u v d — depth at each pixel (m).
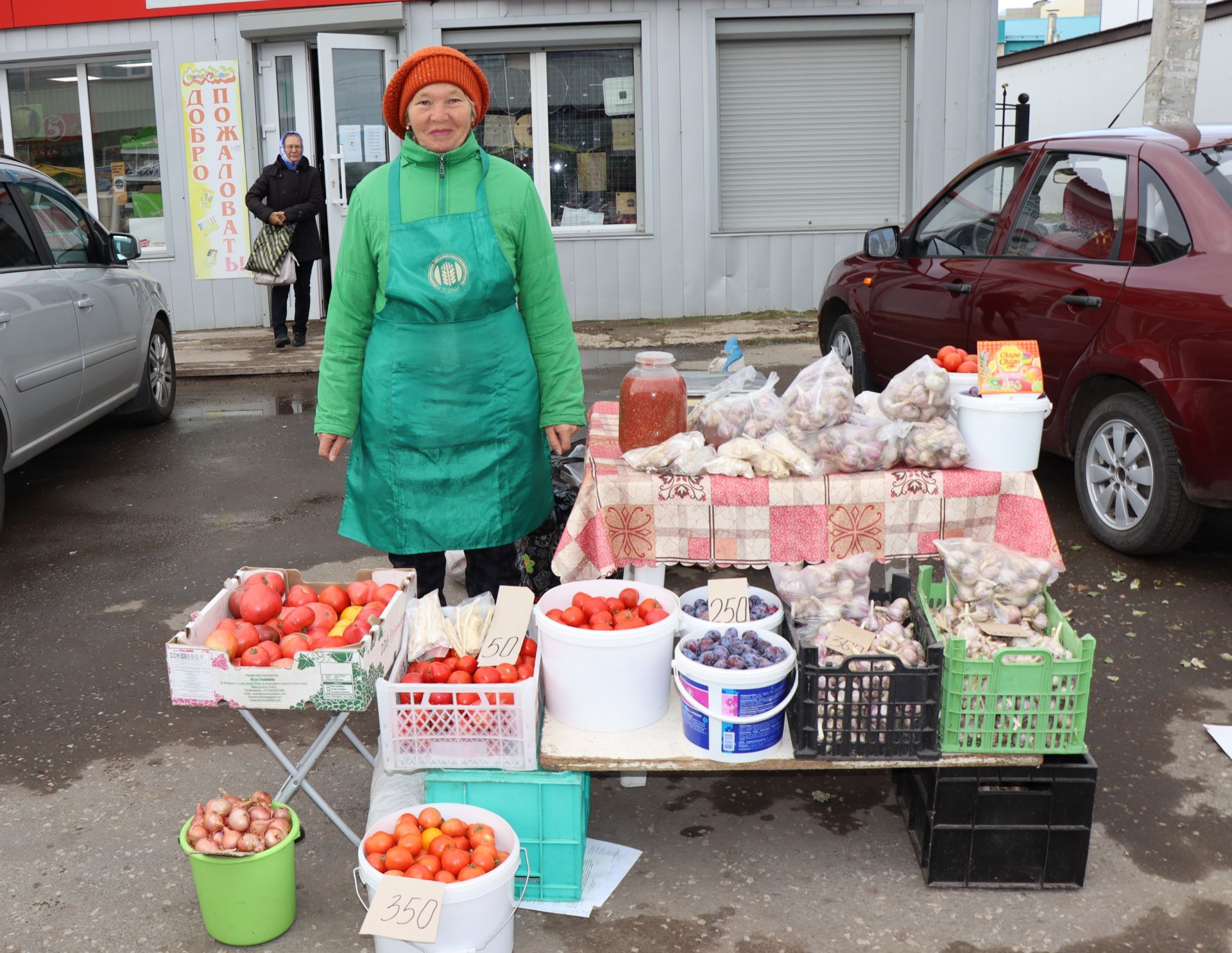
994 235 5.81
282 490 6.46
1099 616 4.42
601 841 3.07
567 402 3.50
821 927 2.69
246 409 8.56
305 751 3.57
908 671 2.70
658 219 11.44
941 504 3.18
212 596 4.88
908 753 2.75
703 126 11.23
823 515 3.16
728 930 2.69
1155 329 4.55
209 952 2.64
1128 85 18.02
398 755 2.78
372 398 3.36
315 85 12.14
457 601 4.56
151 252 11.80
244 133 11.45
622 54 11.28
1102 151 5.21
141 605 4.79
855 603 3.05
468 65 3.21
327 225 11.58
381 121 11.39
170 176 11.60
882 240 6.50
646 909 2.77
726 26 11.08
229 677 2.70
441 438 3.35
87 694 3.97
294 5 10.96
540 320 3.46
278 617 2.96
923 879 2.88
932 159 11.38
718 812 3.21
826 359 3.42
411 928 2.32
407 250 3.23
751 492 3.14
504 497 3.45
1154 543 4.76
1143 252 4.77
